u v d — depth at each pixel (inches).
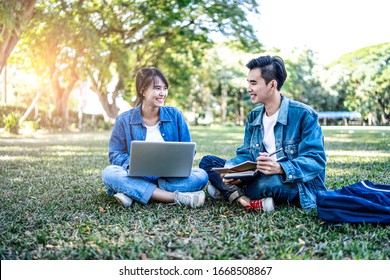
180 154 131.6
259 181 127.2
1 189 170.1
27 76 1384.1
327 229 105.0
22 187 174.2
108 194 152.2
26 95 1451.8
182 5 638.5
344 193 112.5
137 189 133.2
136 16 729.6
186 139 149.5
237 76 1611.7
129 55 821.2
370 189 114.7
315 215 116.9
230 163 136.6
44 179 196.7
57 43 677.9
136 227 110.3
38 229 110.1
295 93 1448.1
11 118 716.0
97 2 708.0
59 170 232.1
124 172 136.1
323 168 122.7
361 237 96.9
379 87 1011.3
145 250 92.1
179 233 103.7
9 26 457.1
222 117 1958.7
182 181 138.5
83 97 1028.5
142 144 125.8
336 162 251.9
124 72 845.2
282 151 128.6
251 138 137.9
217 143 490.0
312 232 102.5
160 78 141.6
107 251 90.3
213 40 773.3
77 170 231.3
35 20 628.4
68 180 193.2
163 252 90.0
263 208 123.6
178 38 819.4
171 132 146.9
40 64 732.7
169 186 137.9
